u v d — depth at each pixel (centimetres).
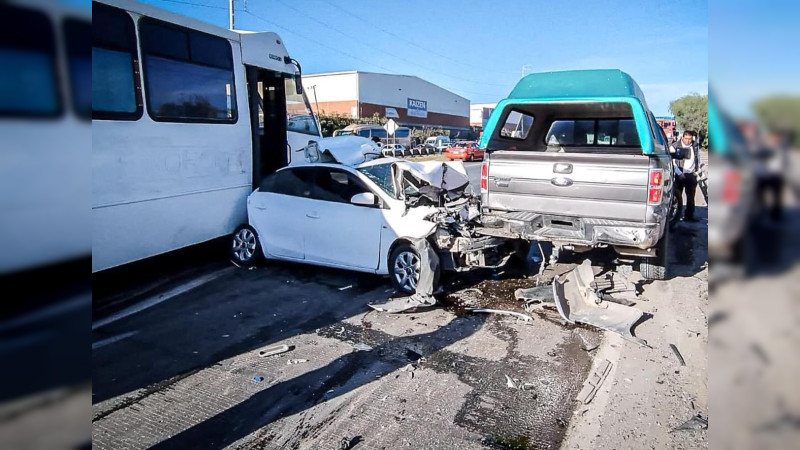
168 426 318
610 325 465
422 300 519
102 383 373
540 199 577
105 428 316
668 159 627
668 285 599
